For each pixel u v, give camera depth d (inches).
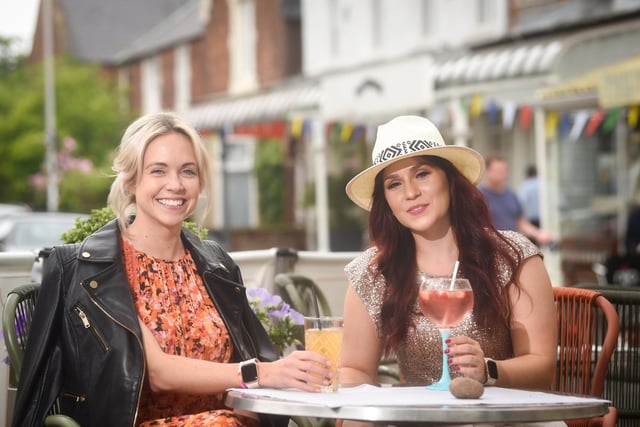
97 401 120.4
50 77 1423.5
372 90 464.8
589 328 148.4
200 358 129.6
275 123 671.1
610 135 532.7
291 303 177.3
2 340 157.9
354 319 139.0
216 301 134.1
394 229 137.9
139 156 132.0
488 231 135.3
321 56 938.7
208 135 744.3
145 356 122.8
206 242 141.9
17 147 1384.1
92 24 1656.0
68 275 125.4
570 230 538.6
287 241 899.4
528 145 652.1
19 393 122.0
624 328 157.8
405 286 135.2
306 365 112.7
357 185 140.3
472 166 136.7
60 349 124.0
